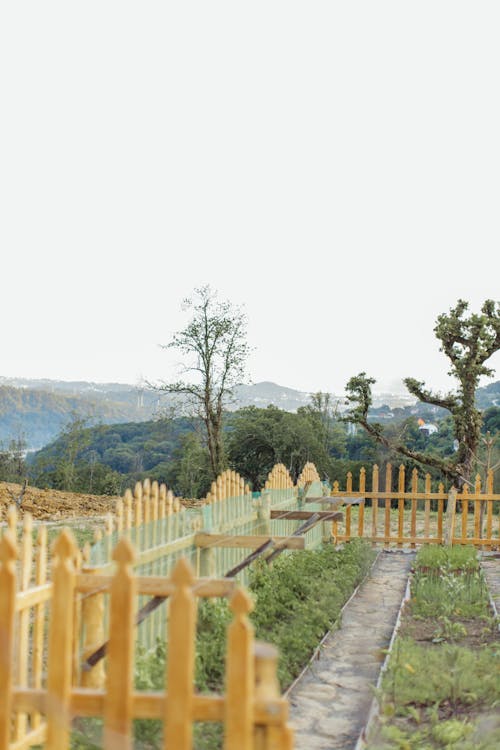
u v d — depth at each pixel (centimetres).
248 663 388
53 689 423
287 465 4619
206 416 4238
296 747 665
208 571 1017
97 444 6950
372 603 1298
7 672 427
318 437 5400
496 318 2689
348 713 753
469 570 1631
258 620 944
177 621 401
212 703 399
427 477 2092
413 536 2033
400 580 1555
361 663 920
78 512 2266
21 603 596
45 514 2148
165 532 918
